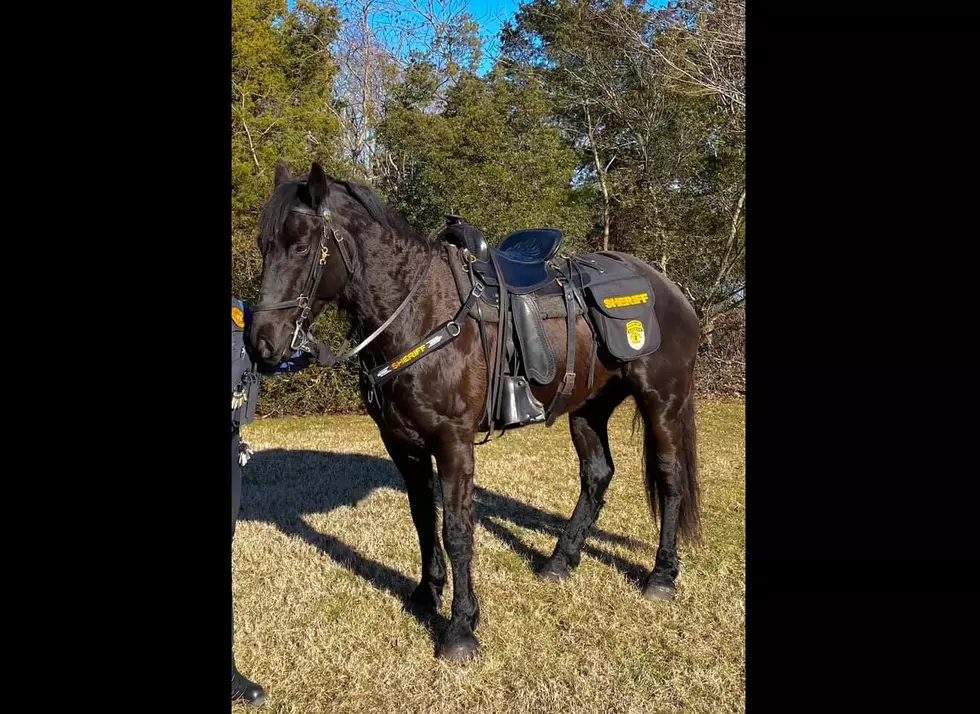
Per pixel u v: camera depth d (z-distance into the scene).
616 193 13.45
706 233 12.20
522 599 3.37
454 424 2.82
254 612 3.27
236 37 12.19
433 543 3.22
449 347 2.79
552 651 2.91
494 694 2.61
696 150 12.47
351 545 4.19
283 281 2.54
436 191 10.45
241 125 11.88
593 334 3.30
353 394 10.11
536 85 12.41
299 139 12.52
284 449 7.22
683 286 11.94
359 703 2.58
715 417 8.96
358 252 2.71
